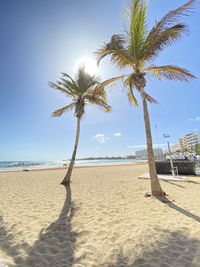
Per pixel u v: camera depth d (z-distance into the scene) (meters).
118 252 3.69
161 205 6.47
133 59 8.27
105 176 17.06
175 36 7.72
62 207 6.91
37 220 5.57
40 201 7.94
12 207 7.06
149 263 3.25
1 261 3.42
